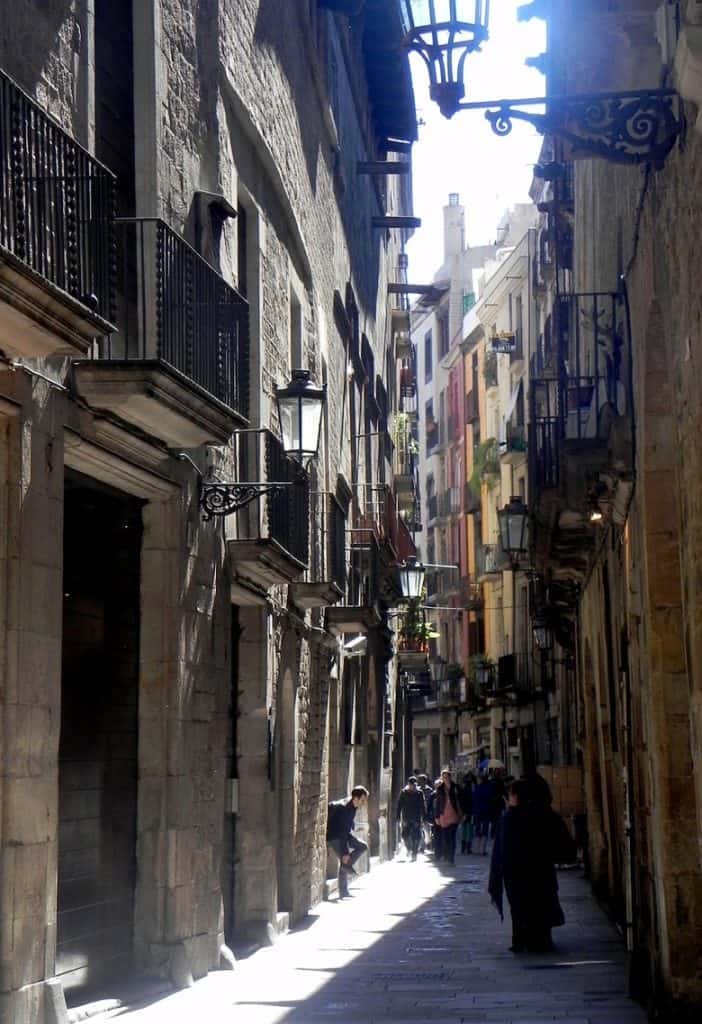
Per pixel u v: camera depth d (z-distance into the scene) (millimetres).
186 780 13297
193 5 14250
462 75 8484
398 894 25453
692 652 9461
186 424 11922
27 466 10062
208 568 14414
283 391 15766
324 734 23750
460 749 69812
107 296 10516
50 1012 9969
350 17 27625
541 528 20500
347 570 26828
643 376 11984
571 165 24969
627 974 14719
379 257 37500
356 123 30250
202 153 14523
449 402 77312
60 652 10586
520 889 16844
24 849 9812
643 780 13422
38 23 10383
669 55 8734
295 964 15594
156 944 12844
